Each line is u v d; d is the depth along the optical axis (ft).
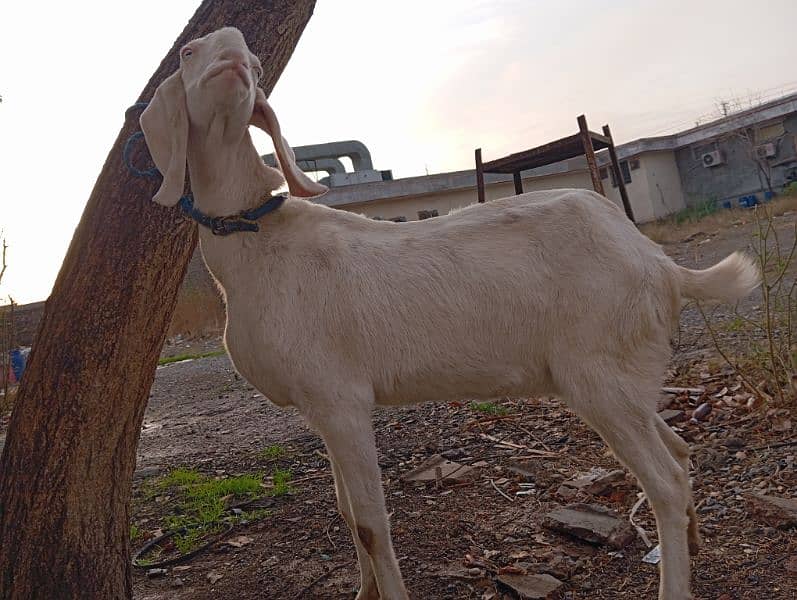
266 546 11.09
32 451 7.70
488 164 27.66
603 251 8.18
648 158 74.59
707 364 16.67
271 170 8.87
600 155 76.95
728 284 8.61
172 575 10.52
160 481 15.33
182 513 13.14
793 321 17.13
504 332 8.33
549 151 25.80
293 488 13.64
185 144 7.93
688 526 8.96
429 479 12.80
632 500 10.94
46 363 7.83
